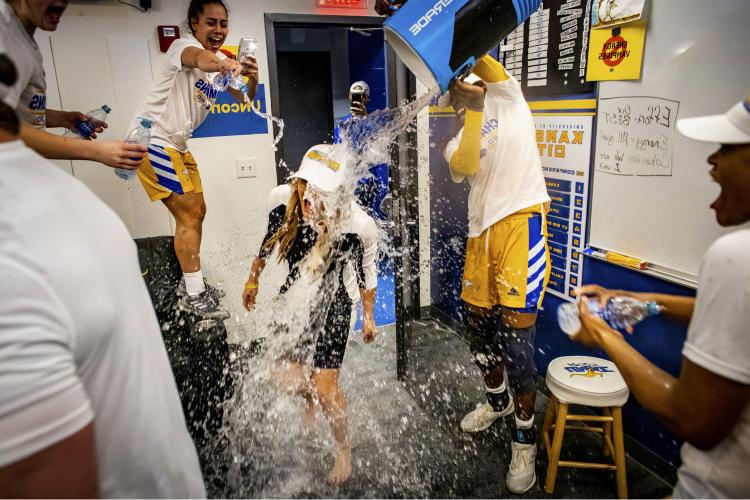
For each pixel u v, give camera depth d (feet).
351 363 9.49
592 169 6.80
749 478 2.83
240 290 9.84
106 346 2.25
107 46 8.26
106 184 8.74
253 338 9.80
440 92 4.89
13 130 2.16
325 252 6.22
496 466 6.81
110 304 2.23
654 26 5.66
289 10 9.31
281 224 6.56
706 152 5.31
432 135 10.03
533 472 6.39
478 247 7.02
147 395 2.49
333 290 6.27
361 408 8.10
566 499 6.19
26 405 1.84
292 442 7.14
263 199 9.87
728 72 5.00
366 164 6.77
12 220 1.95
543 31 7.31
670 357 6.06
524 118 6.48
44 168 2.23
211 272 9.76
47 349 1.91
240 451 6.93
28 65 4.82
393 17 4.63
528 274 6.47
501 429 7.54
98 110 8.02
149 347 2.56
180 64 6.94
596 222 6.86
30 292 1.90
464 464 6.86
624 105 6.17
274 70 9.44
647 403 3.11
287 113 15.72
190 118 7.63
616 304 3.91
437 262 10.80
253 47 7.86
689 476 3.13
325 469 6.72
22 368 1.84
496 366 7.22
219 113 9.21
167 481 2.67
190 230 7.74
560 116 7.25
